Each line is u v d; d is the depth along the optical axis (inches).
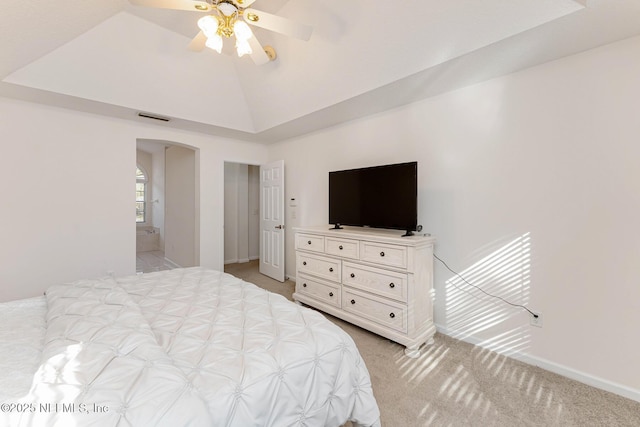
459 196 98.6
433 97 104.7
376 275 98.5
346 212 119.6
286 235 175.6
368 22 82.3
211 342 46.6
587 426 60.2
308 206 160.1
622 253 70.0
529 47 72.4
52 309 56.8
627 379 69.2
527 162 84.0
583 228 75.2
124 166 134.6
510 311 88.0
